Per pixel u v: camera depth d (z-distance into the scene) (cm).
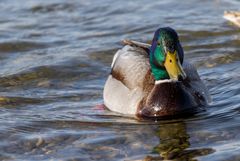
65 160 1224
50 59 1809
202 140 1279
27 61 1809
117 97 1475
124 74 1495
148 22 2083
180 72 1387
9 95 1582
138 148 1263
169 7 2209
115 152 1250
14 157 1251
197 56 1811
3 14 2206
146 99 1430
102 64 1778
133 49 1546
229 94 1524
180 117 1406
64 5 2256
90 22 2114
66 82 1672
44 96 1579
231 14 2012
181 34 1967
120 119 1419
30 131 1370
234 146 1231
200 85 1480
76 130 1365
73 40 1969
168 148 1250
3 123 1411
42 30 2061
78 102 1541
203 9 2178
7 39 1978
